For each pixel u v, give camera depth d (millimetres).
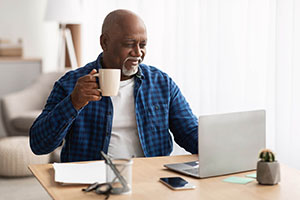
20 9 5094
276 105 2529
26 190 3004
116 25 1688
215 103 2990
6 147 3248
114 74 1380
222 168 1350
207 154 1315
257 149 1433
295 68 2453
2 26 5020
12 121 4090
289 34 2482
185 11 3191
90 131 1762
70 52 4621
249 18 2713
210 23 2998
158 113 1833
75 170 1352
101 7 4117
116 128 1794
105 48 1758
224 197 1140
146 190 1191
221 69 2914
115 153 1771
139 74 1832
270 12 2588
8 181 3207
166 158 1579
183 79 3258
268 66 2613
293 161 2496
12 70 4734
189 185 1219
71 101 1465
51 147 1594
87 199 1111
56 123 1506
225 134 1349
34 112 4094
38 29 5188
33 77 4867
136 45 1695
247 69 2740
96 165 1417
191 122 1846
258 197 1145
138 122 1792
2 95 4695
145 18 3561
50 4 4402
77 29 4617
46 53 5203
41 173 1346
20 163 3219
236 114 1371
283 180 1306
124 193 1150
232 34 2848
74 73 1823
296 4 2432
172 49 3367
